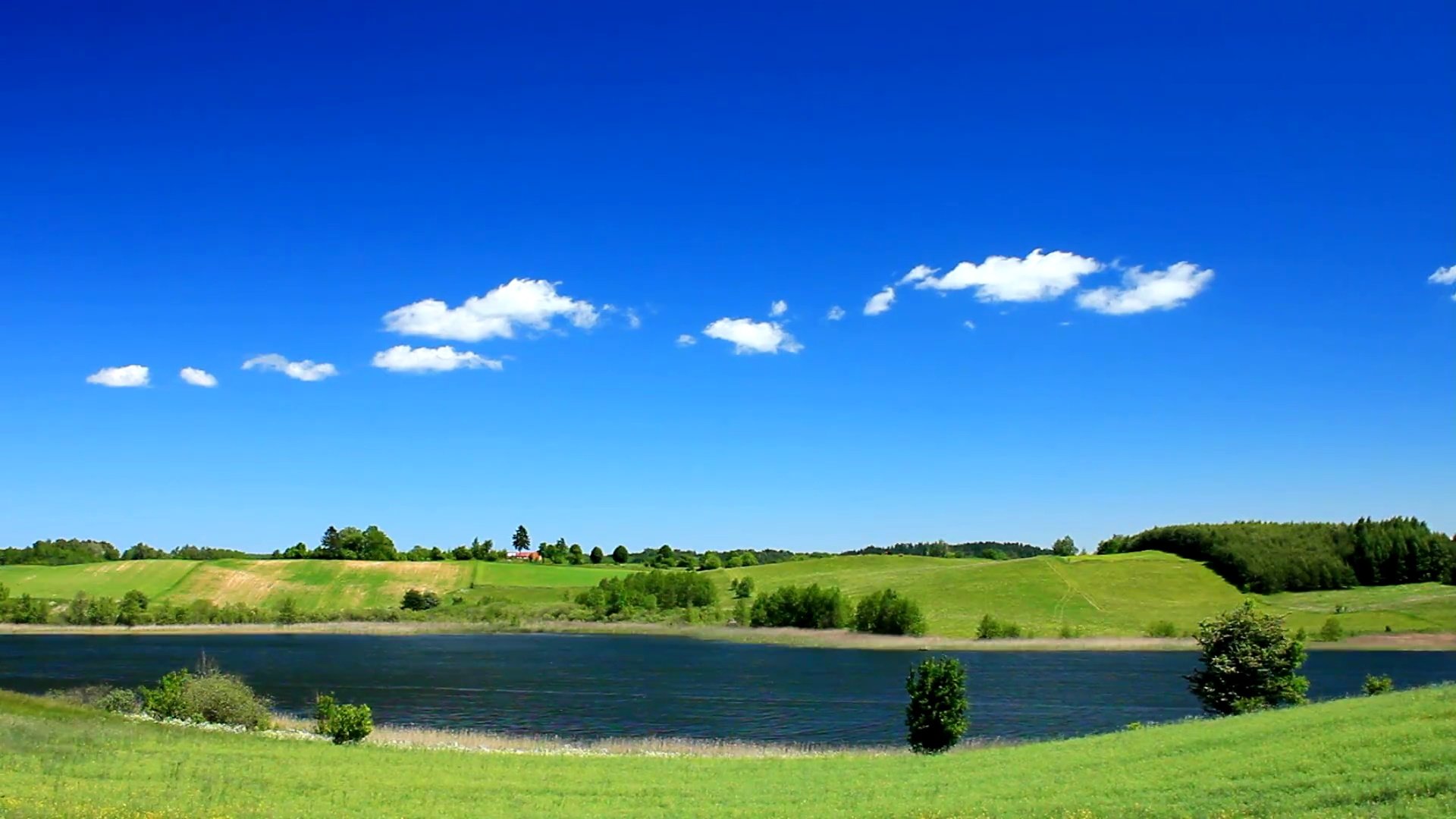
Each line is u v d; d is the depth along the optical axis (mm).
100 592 194625
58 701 57969
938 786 35219
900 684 97562
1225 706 57562
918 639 151625
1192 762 34344
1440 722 35438
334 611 188875
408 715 74062
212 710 58000
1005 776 36250
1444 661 117438
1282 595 194375
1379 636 143250
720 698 85812
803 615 171125
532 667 113750
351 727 52156
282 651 134000
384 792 35750
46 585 197125
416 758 44938
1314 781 28562
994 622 152375
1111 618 171250
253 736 49875
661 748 58000
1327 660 119125
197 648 136375
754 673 108375
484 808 33000
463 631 176000
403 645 145625
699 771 41781
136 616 174375
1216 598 189375
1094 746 41969
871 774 39375
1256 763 32500
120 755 39594
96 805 29531
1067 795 30703
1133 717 73688
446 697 85500
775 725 71000
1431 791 25688
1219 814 25641
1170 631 150750
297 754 43938
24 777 33469
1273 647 57281
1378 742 33156
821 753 54094
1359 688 88625
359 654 130125
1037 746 45125
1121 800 29188
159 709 57281
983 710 77250
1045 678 100938
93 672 103250
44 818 26938
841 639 155125
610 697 86375
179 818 28406
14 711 48531
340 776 38656
